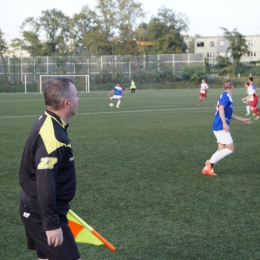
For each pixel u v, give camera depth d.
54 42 83.88
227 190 6.62
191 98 34.94
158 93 45.84
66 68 57.72
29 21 81.88
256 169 8.11
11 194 6.36
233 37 71.50
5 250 4.37
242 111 22.00
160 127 14.79
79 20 81.69
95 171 7.87
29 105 27.08
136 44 78.25
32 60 55.53
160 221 5.19
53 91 2.90
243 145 10.84
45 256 3.14
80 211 5.58
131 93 46.44
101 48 77.56
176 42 88.81
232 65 69.19
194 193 6.44
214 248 4.38
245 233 4.79
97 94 44.56
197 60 66.19
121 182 7.07
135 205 5.83
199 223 5.11
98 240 3.32
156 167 8.23
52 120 2.88
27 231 3.05
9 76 54.53
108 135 12.79
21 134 12.96
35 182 2.92
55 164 2.78
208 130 13.84
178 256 4.19
